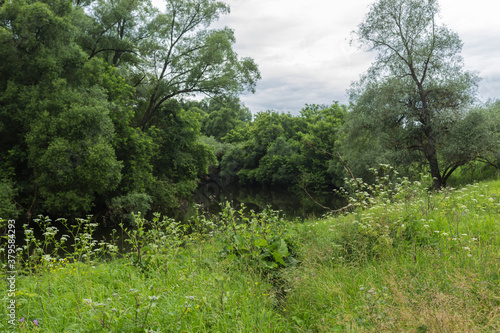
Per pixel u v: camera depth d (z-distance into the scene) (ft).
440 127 76.54
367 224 21.16
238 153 189.57
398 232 20.49
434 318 10.67
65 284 16.79
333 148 138.00
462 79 77.15
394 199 27.78
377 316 11.64
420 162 81.25
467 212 24.17
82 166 60.13
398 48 82.02
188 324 12.62
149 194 87.40
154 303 13.55
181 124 106.83
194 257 21.66
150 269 19.19
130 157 82.43
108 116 71.72
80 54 66.23
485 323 11.07
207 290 15.48
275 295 16.47
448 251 18.04
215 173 203.31
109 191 76.38
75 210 63.21
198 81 92.63
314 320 14.03
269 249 19.57
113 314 12.14
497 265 14.85
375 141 84.38
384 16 79.66
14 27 59.93
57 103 60.34
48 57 60.39
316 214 81.00
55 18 61.21
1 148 64.75
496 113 77.77
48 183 59.82
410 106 80.48
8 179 59.00
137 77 101.30
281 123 188.96
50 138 58.75
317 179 144.05
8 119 61.36
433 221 22.50
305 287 16.24
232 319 13.07
